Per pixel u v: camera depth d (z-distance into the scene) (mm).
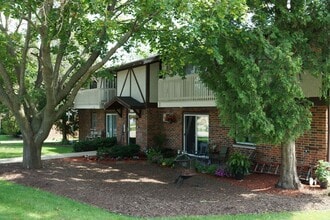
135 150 20719
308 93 13141
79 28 14266
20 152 22844
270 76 10000
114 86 25781
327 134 13109
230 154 16828
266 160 15289
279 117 10438
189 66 18406
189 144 19453
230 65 10469
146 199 10312
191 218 8305
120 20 13570
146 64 21078
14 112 14922
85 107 27484
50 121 14977
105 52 14414
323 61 10891
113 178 13984
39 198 9836
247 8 9984
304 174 13578
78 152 22781
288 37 10500
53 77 14133
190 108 19312
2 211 8523
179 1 10117
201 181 13500
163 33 12867
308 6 10734
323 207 9703
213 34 10469
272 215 8734
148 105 21266
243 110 10242
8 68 16203
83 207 9070
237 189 12117
